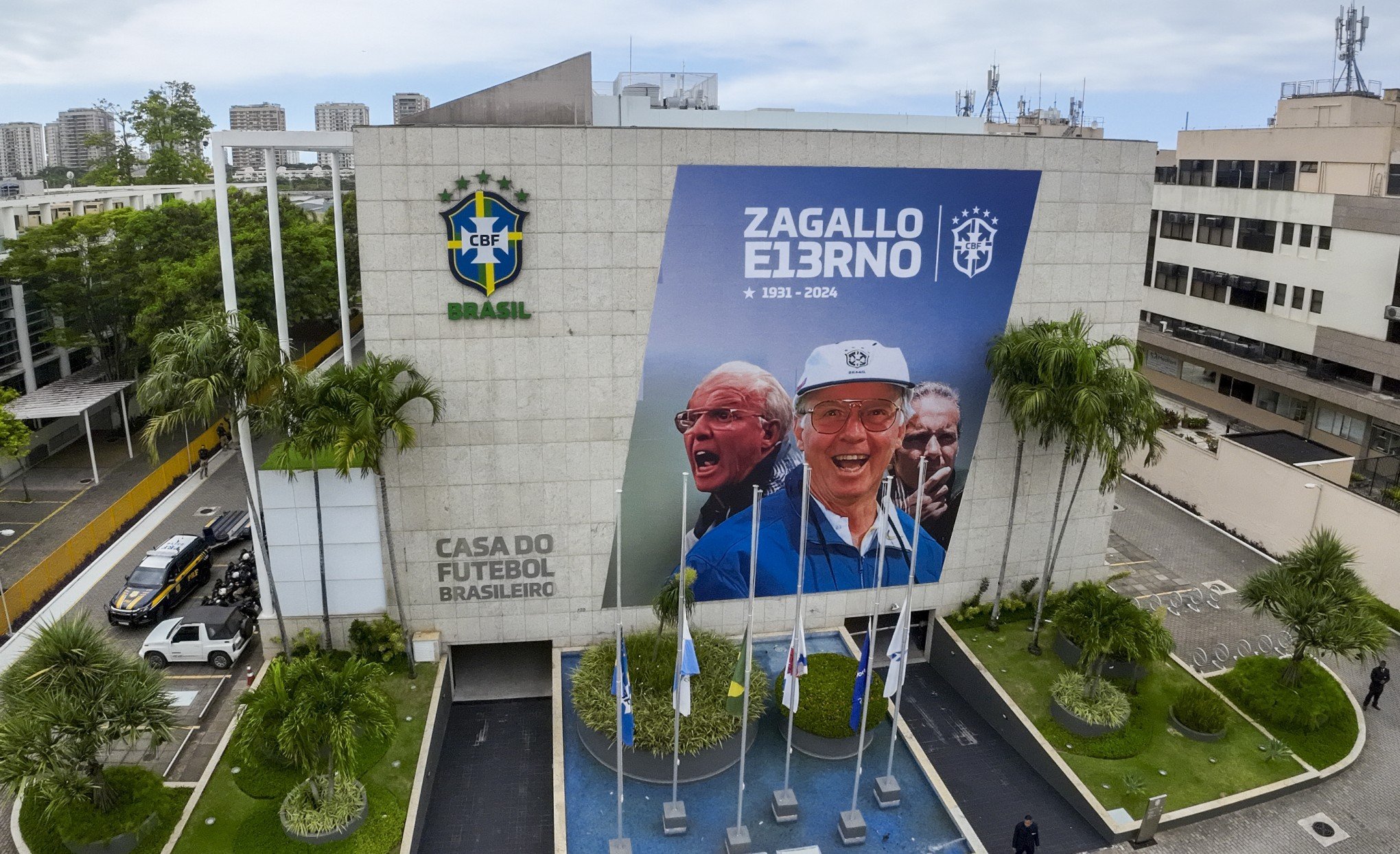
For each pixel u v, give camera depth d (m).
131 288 54.69
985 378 32.47
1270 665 32.19
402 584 31.25
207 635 32.78
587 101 29.66
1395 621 36.53
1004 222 30.94
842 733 27.86
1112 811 26.28
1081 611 30.23
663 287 29.14
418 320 28.44
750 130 28.25
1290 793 27.59
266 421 27.39
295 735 22.50
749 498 31.75
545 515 31.03
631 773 27.06
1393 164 52.47
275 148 28.67
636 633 32.44
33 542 42.78
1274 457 43.72
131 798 24.81
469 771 28.62
